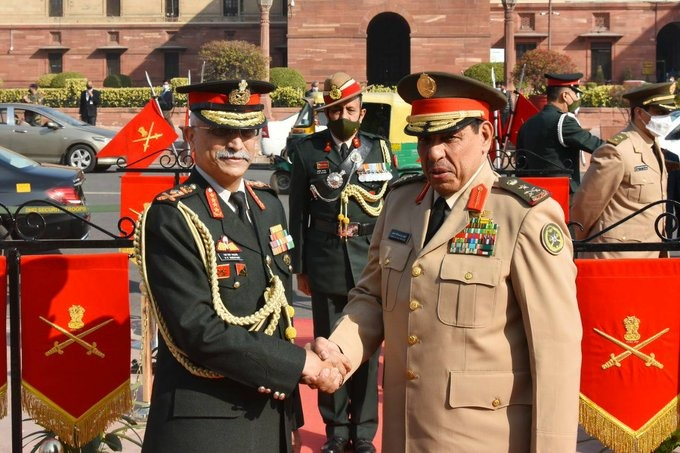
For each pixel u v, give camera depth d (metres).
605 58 48.97
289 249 3.88
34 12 52.16
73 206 11.98
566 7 48.69
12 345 4.80
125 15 51.59
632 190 6.31
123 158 10.45
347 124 5.93
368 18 42.88
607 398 4.69
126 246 5.02
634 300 4.65
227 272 3.60
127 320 4.91
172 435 3.59
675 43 52.16
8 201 11.73
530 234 3.52
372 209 5.96
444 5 42.56
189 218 3.58
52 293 4.83
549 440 3.43
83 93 34.94
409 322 3.64
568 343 3.47
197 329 3.46
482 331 3.53
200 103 3.65
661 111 6.27
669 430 4.71
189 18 51.09
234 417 3.60
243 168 3.70
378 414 6.29
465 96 3.62
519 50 49.31
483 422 3.53
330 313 6.01
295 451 5.20
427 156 3.65
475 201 3.62
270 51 50.16
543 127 8.38
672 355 4.69
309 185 6.04
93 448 5.15
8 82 52.38
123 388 4.91
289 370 3.54
